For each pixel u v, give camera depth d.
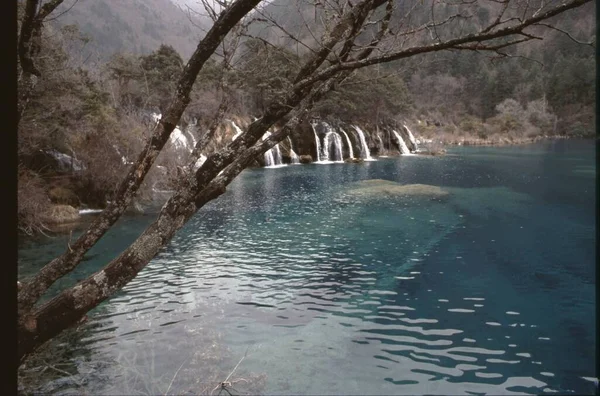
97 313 7.04
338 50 2.72
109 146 16.50
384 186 21.67
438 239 11.98
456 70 105.50
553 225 13.71
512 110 88.06
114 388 4.82
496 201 18.12
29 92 2.80
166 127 2.40
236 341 6.09
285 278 8.85
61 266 2.36
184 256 10.48
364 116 45.06
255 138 2.49
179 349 5.82
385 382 5.09
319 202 17.94
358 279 8.79
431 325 6.66
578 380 5.15
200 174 2.41
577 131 85.12
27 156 14.83
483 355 5.75
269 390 4.87
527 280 8.73
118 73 28.44
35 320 2.19
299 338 6.20
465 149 56.50
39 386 4.81
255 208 16.75
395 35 2.53
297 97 2.44
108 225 2.40
